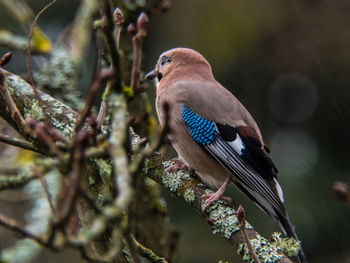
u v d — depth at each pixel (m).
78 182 4.25
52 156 6.22
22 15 11.38
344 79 15.37
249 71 15.90
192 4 16.64
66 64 10.87
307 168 14.29
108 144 4.88
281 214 8.38
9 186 8.43
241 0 16.42
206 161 9.24
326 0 15.79
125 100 5.65
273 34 16.02
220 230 7.01
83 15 11.54
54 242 4.15
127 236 6.09
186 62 10.39
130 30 5.58
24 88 7.48
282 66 15.81
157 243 9.08
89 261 4.46
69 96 10.60
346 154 14.62
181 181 7.69
